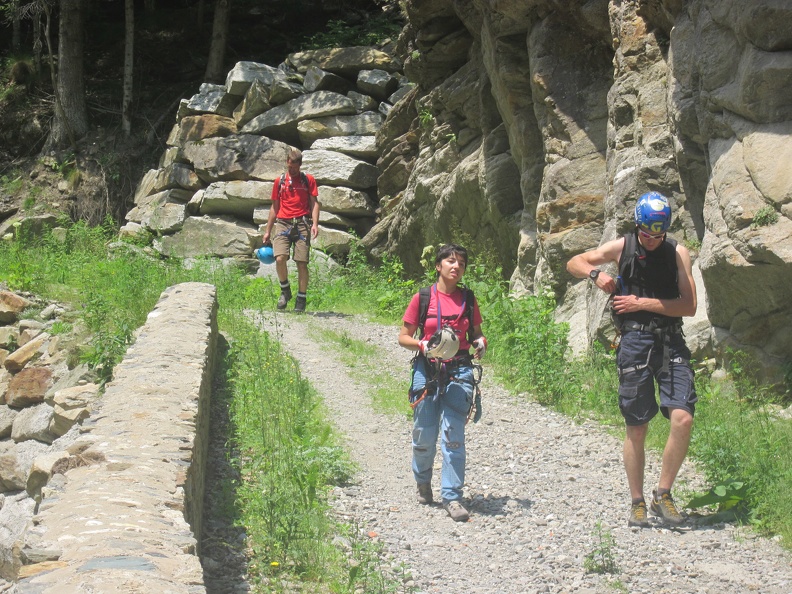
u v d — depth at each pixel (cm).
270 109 2548
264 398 875
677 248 652
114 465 534
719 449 720
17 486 1227
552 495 732
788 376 897
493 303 1308
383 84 2484
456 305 685
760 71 895
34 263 1775
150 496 489
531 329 1086
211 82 3184
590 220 1342
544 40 1412
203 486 684
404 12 2077
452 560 592
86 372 1242
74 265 1797
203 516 641
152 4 3778
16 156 3294
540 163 1521
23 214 2964
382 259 2103
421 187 1952
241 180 2489
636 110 1191
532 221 1535
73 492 489
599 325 1109
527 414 981
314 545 572
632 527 650
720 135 978
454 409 679
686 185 1105
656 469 783
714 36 977
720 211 926
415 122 2198
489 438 901
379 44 2612
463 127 1888
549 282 1377
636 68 1207
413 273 2119
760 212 868
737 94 927
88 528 435
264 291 1694
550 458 834
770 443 741
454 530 649
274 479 660
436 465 812
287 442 729
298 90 2527
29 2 3328
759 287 886
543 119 1427
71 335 1376
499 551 609
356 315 1600
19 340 1469
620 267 659
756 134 905
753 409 880
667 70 1130
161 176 2642
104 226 2794
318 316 1540
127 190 3053
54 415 1178
